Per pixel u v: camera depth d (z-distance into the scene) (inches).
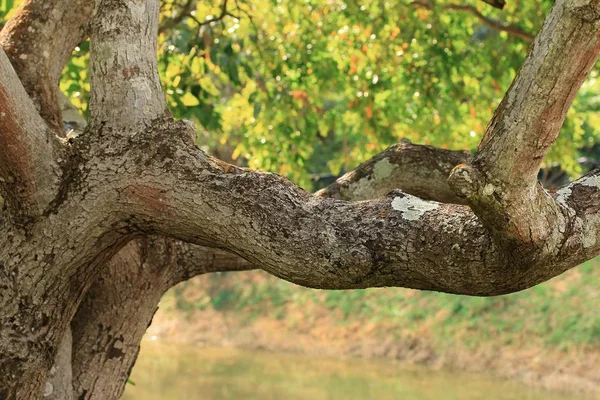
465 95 498.6
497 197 123.6
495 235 131.1
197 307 1069.1
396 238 145.5
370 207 150.4
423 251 143.4
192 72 394.6
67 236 163.9
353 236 147.3
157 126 162.6
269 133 485.7
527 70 120.5
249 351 949.2
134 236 167.6
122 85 165.6
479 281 141.6
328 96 502.6
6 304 167.8
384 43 474.3
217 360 892.6
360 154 545.3
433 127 504.7
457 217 143.1
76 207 161.6
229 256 225.8
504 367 810.2
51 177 162.2
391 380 793.6
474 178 122.3
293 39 478.9
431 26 468.1
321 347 936.3
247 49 477.1
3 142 158.2
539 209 127.9
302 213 150.4
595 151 1171.3
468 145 508.4
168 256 220.7
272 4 467.5
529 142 120.5
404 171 214.5
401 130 505.7
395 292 986.1
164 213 157.1
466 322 891.4
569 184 143.3
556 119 119.8
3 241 168.1
